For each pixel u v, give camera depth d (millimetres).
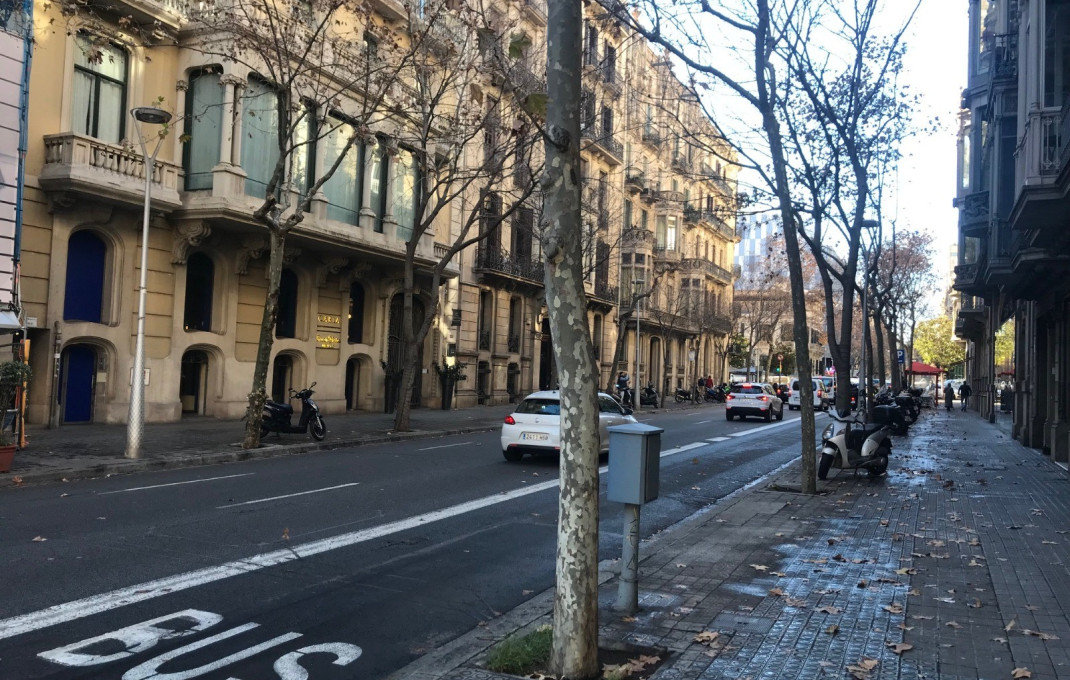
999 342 57500
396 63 20766
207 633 5113
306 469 13016
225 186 18797
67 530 7805
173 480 11453
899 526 8914
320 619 5504
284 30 17594
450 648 4875
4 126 15219
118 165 17312
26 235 16219
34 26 16156
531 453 15070
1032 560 7266
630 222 42250
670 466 15289
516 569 7039
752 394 30938
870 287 27578
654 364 51938
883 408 23266
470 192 29984
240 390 21312
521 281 33188
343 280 24688
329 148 22406
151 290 18812
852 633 5129
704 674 4383
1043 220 12875
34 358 16688
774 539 8156
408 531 8398
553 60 4320
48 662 4523
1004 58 18641
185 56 19219
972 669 4527
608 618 5395
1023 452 18469
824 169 14805
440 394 29375
